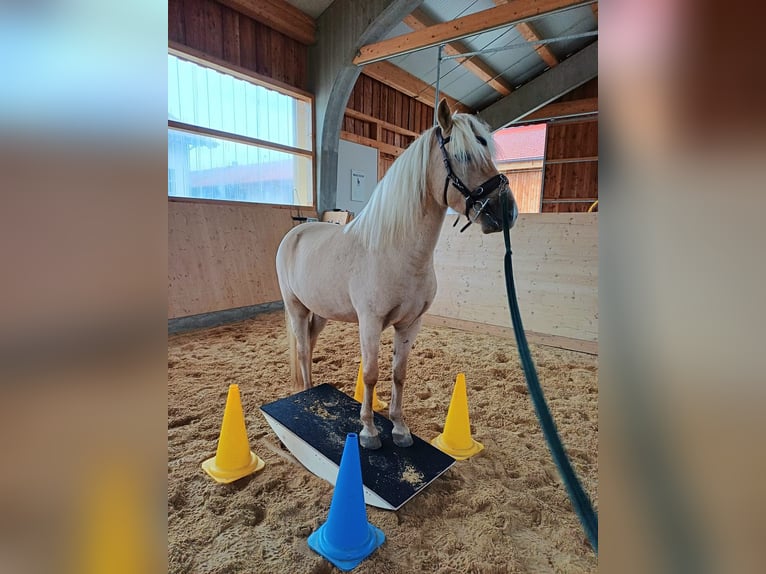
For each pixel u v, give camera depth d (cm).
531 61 655
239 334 341
